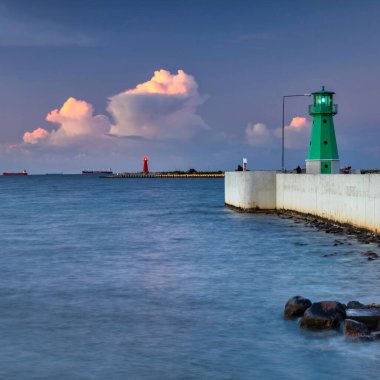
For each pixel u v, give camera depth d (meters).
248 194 51.78
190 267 24.48
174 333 14.27
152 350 13.00
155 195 111.81
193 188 162.50
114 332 14.41
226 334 14.11
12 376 11.50
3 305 17.34
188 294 18.77
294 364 12.03
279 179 50.56
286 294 18.56
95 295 18.72
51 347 13.23
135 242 34.06
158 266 24.83
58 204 80.38
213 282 20.88
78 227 44.53
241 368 11.88
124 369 11.87
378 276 21.34
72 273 23.08
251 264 25.08
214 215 54.09
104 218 53.78
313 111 54.28
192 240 34.78
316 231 36.72
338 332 13.82
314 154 54.72
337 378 11.30
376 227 30.12
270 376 11.46
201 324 15.05
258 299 17.86
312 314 14.12
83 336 14.07
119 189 154.38
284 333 14.04
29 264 25.55
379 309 14.61
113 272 23.27
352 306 15.27
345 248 28.69
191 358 12.48
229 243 32.94
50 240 35.38
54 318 15.78
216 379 11.34
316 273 22.28
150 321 15.41
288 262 25.34
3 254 28.94
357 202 32.88
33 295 18.77
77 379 11.34
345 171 55.88
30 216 56.97
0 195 114.38
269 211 51.59
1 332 14.43
